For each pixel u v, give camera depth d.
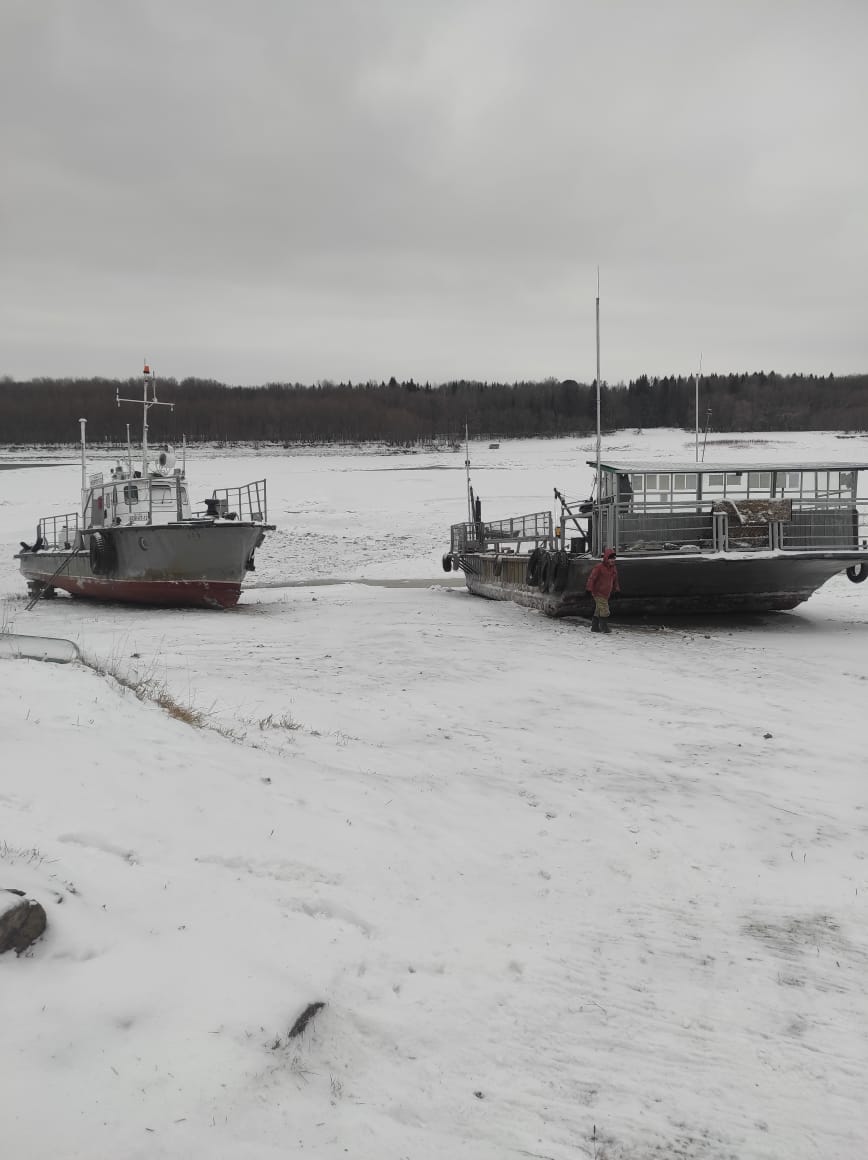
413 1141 3.15
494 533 25.02
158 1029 3.32
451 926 4.70
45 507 50.31
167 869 4.47
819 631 16.55
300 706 9.69
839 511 17.38
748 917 5.04
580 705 10.27
